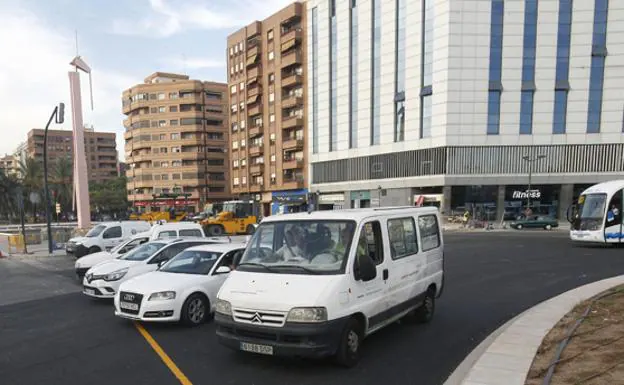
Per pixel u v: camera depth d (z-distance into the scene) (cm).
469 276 1141
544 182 3719
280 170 5353
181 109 7681
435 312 765
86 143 11338
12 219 5944
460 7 3684
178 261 816
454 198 3781
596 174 3684
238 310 480
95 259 1172
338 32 4603
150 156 7806
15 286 1167
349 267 492
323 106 4800
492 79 3734
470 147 3734
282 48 5272
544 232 2900
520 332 591
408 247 639
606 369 433
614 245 1808
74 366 528
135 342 621
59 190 5806
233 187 6297
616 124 3681
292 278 486
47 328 711
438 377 468
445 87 3728
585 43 3681
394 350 558
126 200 8881
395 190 4119
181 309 697
